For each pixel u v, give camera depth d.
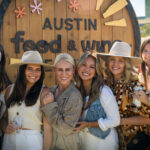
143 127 2.34
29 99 2.08
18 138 2.04
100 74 2.19
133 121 2.19
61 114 2.06
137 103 2.22
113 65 2.35
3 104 2.16
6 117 2.21
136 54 3.48
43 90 2.15
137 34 3.48
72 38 3.28
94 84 2.16
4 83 2.22
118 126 2.26
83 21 3.32
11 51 3.04
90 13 3.34
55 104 2.03
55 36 3.21
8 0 2.97
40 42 3.13
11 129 2.07
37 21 3.14
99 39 3.38
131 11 3.46
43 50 3.16
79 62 2.19
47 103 2.02
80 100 2.08
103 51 3.38
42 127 2.19
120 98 2.22
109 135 2.14
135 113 2.28
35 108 2.08
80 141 2.21
